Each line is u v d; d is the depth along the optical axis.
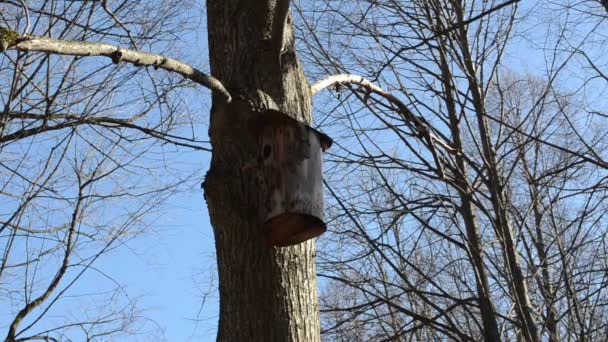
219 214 4.25
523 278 7.96
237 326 4.04
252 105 4.38
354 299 9.91
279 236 4.16
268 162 4.31
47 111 6.11
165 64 3.88
